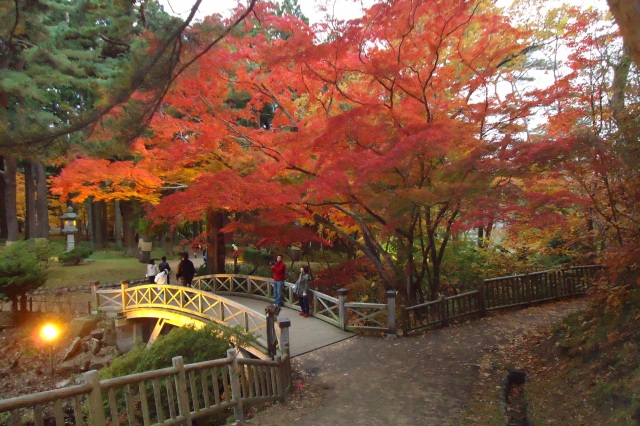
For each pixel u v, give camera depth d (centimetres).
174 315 1340
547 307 1266
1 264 1667
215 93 1062
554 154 708
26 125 798
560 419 544
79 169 1071
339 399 689
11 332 1619
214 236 1875
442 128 851
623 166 693
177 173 1296
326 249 2405
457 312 1157
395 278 1202
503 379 721
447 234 1160
